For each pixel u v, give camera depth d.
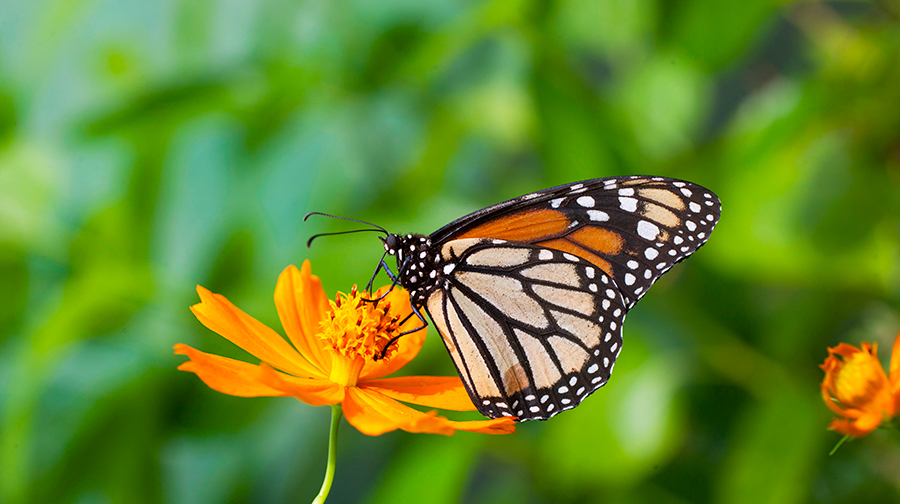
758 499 0.63
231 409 0.68
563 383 0.62
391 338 0.61
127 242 0.71
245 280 0.70
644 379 0.66
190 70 0.70
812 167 0.67
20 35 0.74
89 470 0.67
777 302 0.67
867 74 0.67
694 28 0.68
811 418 0.64
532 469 0.66
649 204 0.61
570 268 0.62
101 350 0.69
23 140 0.73
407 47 0.69
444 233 0.62
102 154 0.74
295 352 0.61
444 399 0.61
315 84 0.70
